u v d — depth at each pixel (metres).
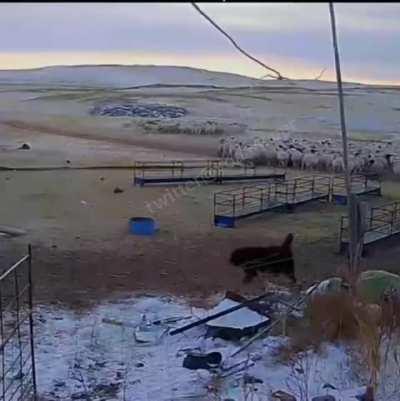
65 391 8.07
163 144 35.66
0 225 17.70
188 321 10.46
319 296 9.52
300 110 46.69
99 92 61.44
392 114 43.66
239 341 9.51
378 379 7.71
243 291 12.58
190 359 8.86
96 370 8.74
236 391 7.89
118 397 7.96
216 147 34.47
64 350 9.37
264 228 17.92
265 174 26.80
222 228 17.88
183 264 14.41
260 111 46.44
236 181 25.47
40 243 15.92
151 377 8.52
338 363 8.40
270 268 13.90
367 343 8.09
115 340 9.84
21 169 27.12
